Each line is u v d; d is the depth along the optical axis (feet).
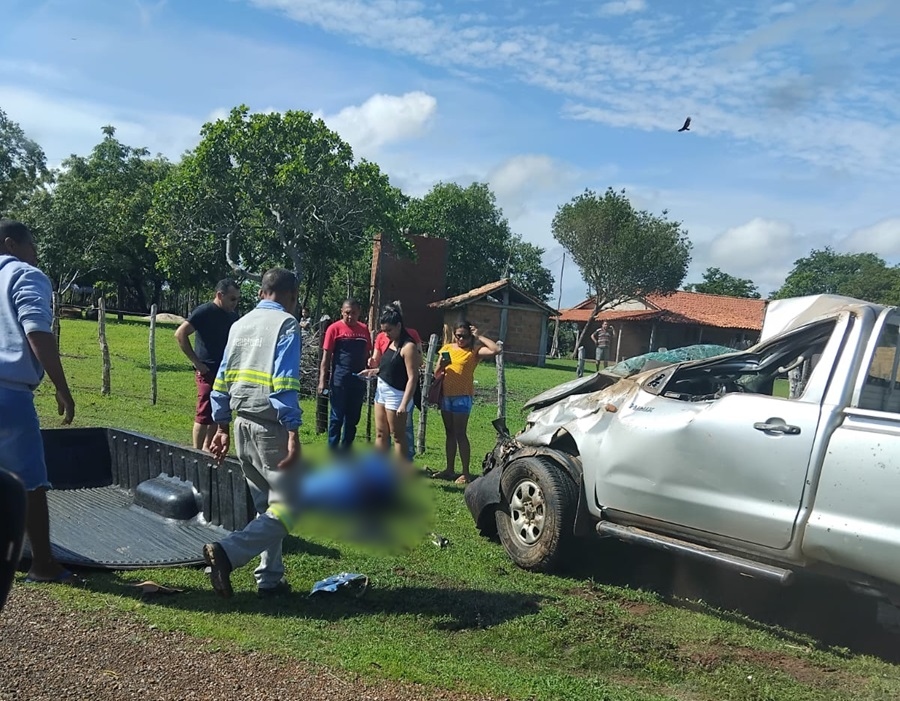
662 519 17.10
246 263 144.77
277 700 11.07
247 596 15.56
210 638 12.95
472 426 47.91
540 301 136.56
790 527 14.69
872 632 16.17
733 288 293.84
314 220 126.31
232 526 18.66
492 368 103.50
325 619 14.64
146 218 147.74
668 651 14.40
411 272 146.41
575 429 19.48
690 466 16.44
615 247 149.07
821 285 272.72
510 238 239.91
